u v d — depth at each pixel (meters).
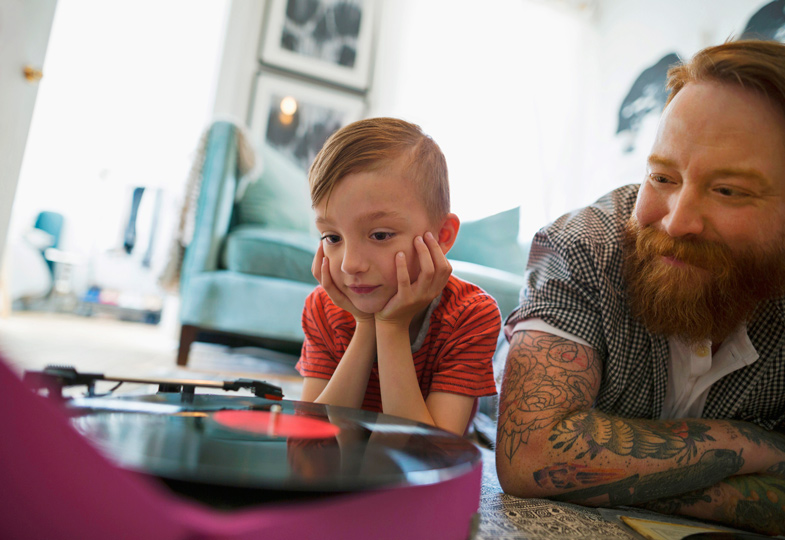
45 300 4.49
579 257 0.74
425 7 4.35
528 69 4.20
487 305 0.77
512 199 4.10
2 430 0.24
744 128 0.58
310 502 0.28
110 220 4.72
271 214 2.76
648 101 3.51
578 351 0.72
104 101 4.56
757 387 0.73
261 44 3.92
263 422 0.42
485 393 0.74
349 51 4.14
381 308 0.69
